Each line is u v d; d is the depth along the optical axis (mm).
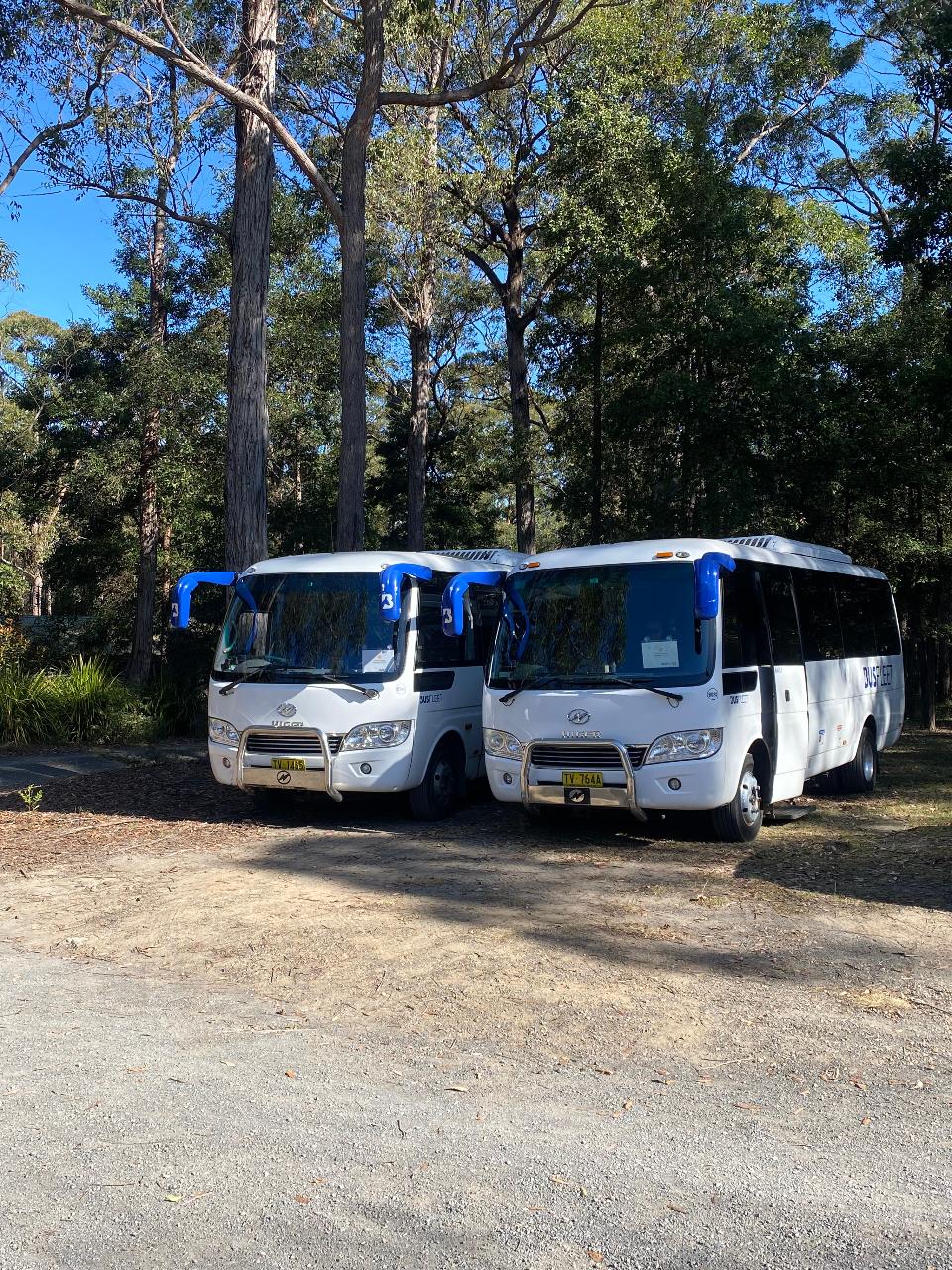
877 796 12961
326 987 5980
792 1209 3564
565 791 9469
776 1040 5105
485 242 28922
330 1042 5184
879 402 20250
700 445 19797
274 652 10969
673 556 9594
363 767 10523
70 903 7930
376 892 8062
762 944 6578
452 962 6344
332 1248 3375
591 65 22969
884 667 14305
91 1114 4391
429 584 11477
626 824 10711
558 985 5914
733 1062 4863
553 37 15586
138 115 22328
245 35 15414
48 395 28609
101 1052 5094
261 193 15305
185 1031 5359
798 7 28156
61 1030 5395
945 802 12281
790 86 27109
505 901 7715
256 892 8141
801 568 11711
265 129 15352
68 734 19094
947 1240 3373
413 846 9828
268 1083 4691
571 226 22375
